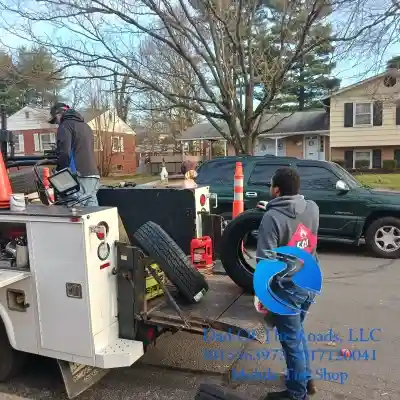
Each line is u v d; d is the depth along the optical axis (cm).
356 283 617
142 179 2727
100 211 288
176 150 3728
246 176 847
